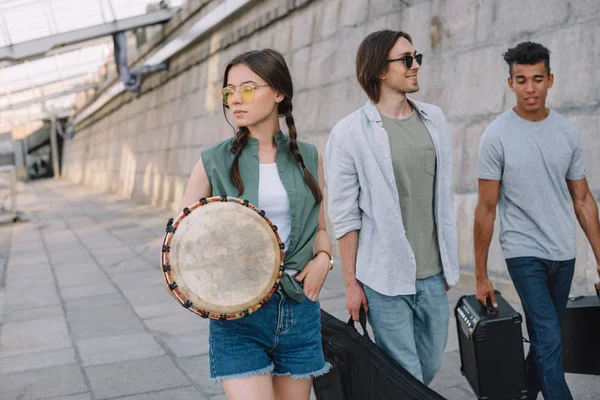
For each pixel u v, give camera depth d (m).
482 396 2.45
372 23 7.79
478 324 2.42
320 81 9.05
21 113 41.94
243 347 1.97
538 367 2.59
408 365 2.44
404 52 2.40
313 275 2.05
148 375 4.11
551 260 2.56
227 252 1.86
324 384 2.27
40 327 5.54
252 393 1.94
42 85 28.66
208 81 14.68
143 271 8.11
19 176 46.44
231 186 1.99
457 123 6.07
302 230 2.04
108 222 14.88
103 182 29.48
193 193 2.02
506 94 5.52
